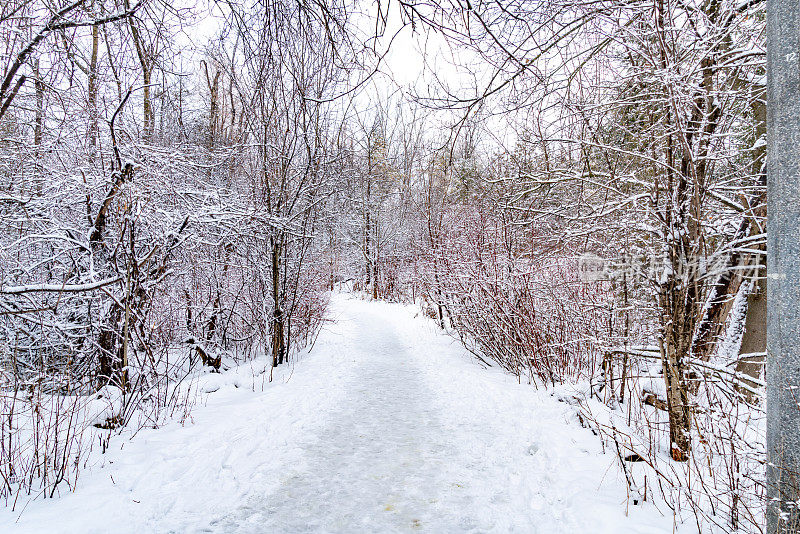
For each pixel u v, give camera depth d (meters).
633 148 5.15
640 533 2.98
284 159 8.62
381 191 25.70
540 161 6.38
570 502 3.59
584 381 6.50
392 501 3.82
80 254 6.33
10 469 3.70
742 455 3.11
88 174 6.19
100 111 5.72
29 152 6.04
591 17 3.70
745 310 5.47
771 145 2.42
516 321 7.86
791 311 2.30
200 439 4.95
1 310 5.11
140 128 6.64
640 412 4.88
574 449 4.60
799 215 2.26
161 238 6.30
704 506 3.33
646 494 3.47
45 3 4.33
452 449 4.93
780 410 2.36
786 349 2.33
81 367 6.63
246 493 3.93
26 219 5.76
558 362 7.33
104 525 3.24
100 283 5.36
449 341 11.68
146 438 4.86
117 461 4.23
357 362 9.65
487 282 8.77
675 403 4.09
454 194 11.02
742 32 4.31
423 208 15.29
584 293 6.93
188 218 6.48
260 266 9.41
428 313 15.93
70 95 5.51
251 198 8.71
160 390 6.48
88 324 6.43
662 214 4.20
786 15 2.32
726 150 4.41
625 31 3.98
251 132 8.77
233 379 7.67
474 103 3.97
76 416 4.94
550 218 6.54
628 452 4.16
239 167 9.42
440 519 3.54
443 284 11.65
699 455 3.97
